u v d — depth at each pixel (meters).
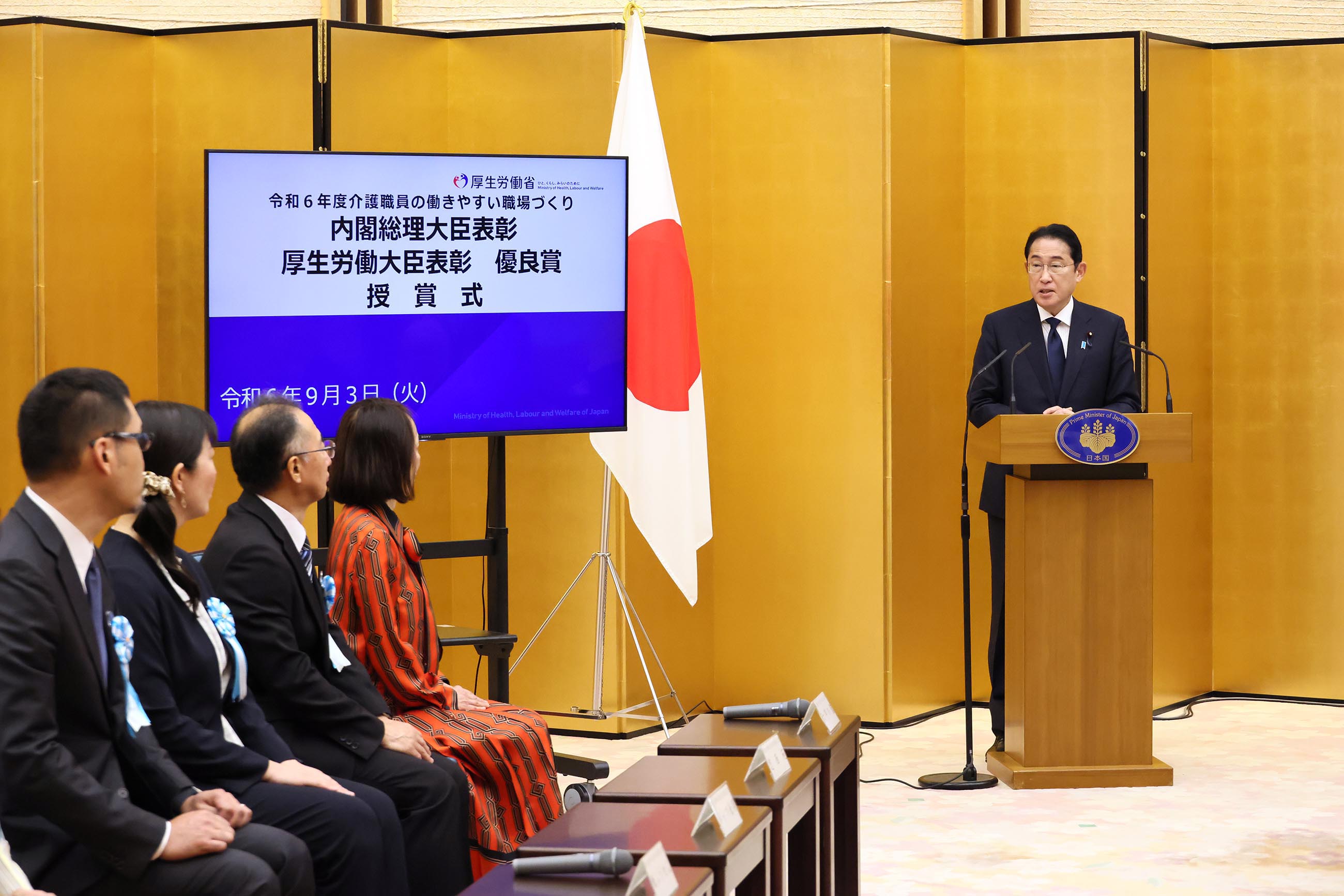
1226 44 5.77
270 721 3.21
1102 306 5.59
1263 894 3.58
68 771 2.31
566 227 4.64
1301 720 5.52
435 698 3.56
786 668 5.59
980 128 5.70
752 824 2.50
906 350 5.48
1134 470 4.59
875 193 5.39
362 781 3.20
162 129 5.25
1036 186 5.63
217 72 5.22
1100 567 4.58
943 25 6.15
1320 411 5.71
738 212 5.58
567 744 5.25
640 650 4.96
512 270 4.59
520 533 5.48
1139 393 5.16
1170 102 5.63
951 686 5.73
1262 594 5.86
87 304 5.07
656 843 2.21
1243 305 5.80
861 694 5.49
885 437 5.41
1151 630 4.60
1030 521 4.57
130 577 2.75
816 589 5.54
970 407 4.96
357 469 3.61
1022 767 4.62
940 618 5.67
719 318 5.62
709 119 5.60
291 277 4.38
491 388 4.59
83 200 5.06
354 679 3.35
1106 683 4.60
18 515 2.40
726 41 5.57
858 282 5.43
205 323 4.59
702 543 5.02
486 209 4.56
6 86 4.98
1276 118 5.71
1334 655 5.77
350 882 2.80
